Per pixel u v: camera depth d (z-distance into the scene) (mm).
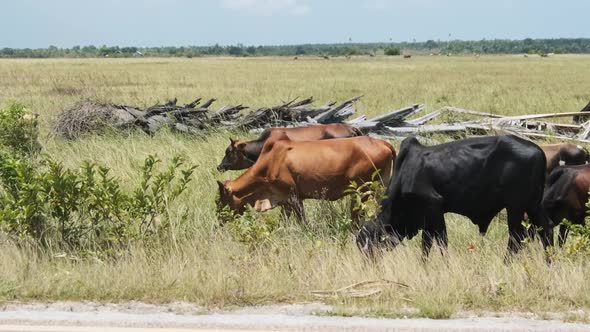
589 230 10602
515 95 40750
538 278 9023
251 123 21953
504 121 22625
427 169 10508
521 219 10523
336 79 66250
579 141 20156
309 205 13625
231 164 15305
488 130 21375
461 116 25250
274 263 9891
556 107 31703
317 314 8000
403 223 10805
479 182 10398
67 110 21781
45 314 7922
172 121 21609
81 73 75750
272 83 59094
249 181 12586
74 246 11055
